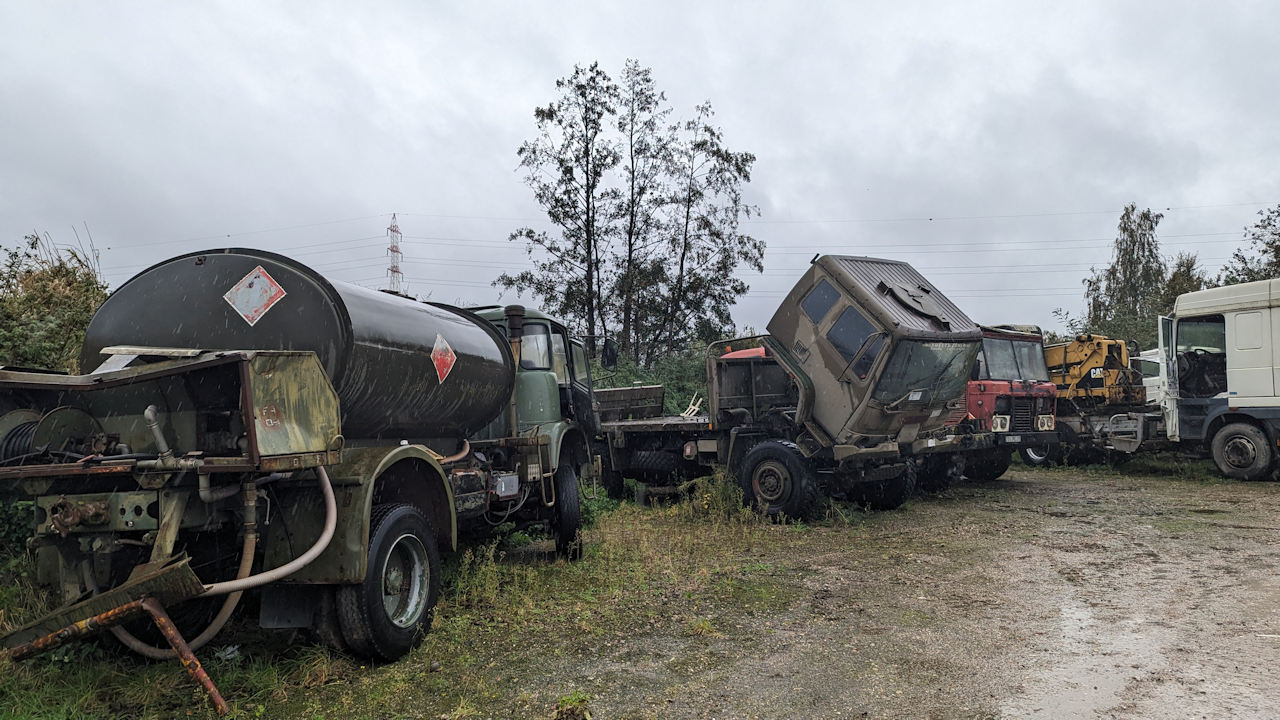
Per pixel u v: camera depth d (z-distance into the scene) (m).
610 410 11.71
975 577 6.24
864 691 3.83
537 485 6.83
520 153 26.06
